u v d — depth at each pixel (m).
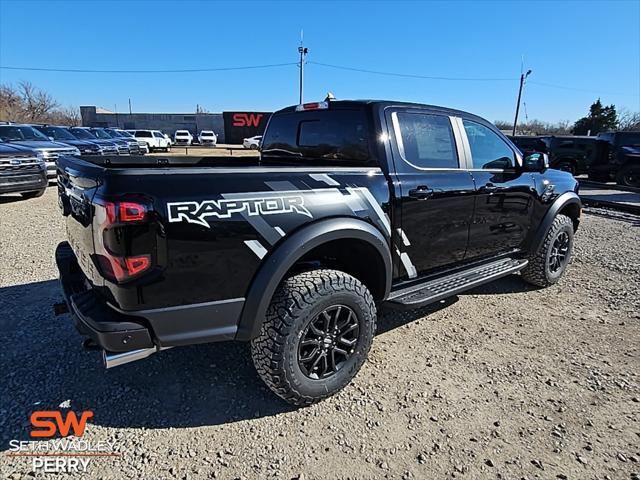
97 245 1.99
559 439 2.32
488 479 2.05
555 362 3.09
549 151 17.17
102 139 15.84
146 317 2.03
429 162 3.15
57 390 2.66
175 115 53.72
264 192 2.26
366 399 2.64
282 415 2.49
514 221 3.91
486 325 3.69
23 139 11.67
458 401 2.63
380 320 3.77
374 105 2.96
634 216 8.91
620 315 3.91
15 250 5.45
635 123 56.28
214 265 2.13
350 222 2.55
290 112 3.65
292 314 2.34
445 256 3.35
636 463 2.16
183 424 2.40
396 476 2.06
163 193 1.99
